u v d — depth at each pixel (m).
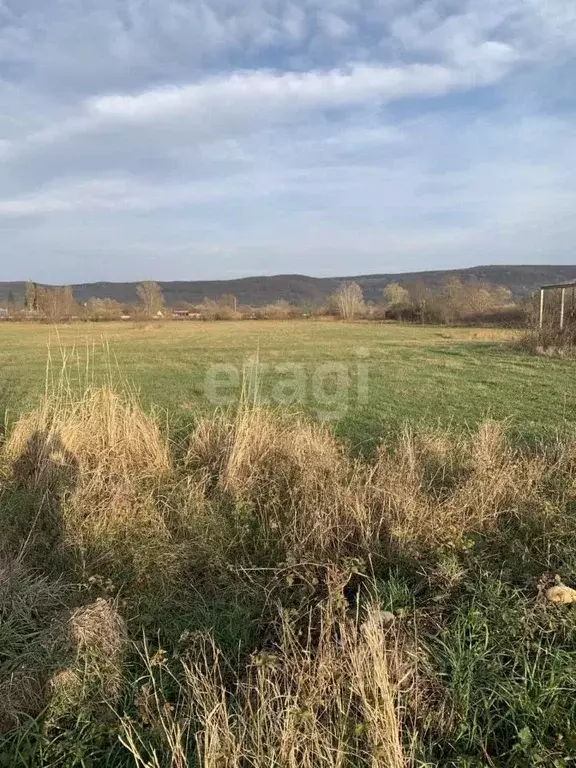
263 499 4.65
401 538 3.84
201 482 4.89
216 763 2.11
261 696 2.33
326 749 2.12
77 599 3.38
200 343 26.80
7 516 4.40
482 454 5.01
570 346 18.17
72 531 4.16
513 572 3.61
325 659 2.53
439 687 2.56
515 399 10.30
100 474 4.91
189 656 2.76
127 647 2.88
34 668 2.68
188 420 8.34
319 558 3.78
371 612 2.85
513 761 2.25
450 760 2.25
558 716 2.43
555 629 2.91
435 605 3.21
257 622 3.18
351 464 5.27
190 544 4.03
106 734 2.42
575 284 18.69
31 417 5.99
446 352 20.20
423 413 9.14
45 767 2.28
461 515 4.18
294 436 5.36
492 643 2.85
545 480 4.73
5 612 3.12
